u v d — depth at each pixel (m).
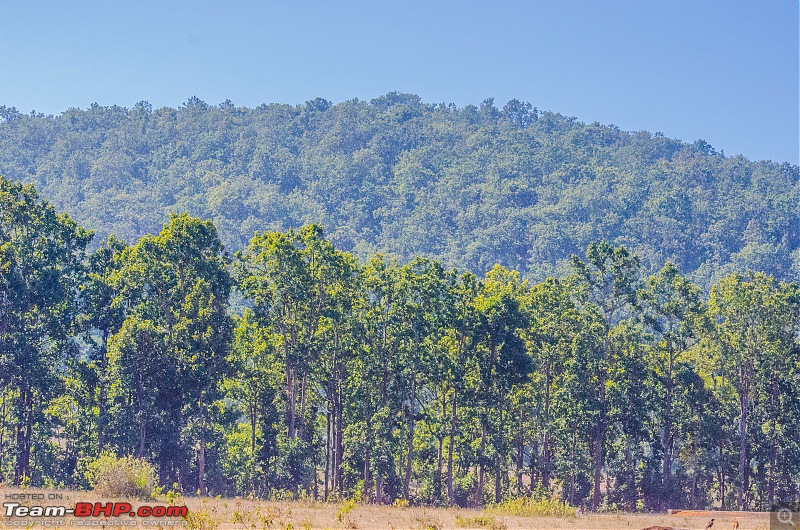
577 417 77.50
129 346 68.69
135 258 73.50
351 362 74.56
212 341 70.19
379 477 70.88
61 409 75.62
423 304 74.00
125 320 72.00
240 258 75.56
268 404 72.31
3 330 70.19
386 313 75.12
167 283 71.94
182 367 68.56
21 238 74.31
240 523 33.09
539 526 39.31
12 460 72.81
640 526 41.09
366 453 70.94
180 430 71.19
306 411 75.94
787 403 81.31
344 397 74.50
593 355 79.75
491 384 74.94
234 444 77.56
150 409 69.44
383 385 73.56
